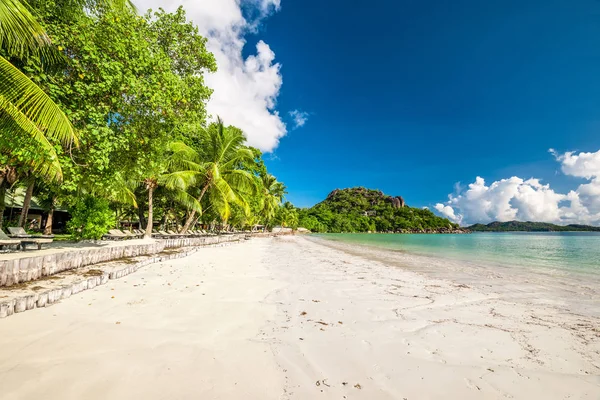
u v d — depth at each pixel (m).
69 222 10.26
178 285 5.70
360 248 21.59
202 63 11.81
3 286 4.40
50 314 3.65
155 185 14.34
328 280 7.11
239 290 5.53
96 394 2.06
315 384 2.39
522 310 4.84
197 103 11.01
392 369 2.69
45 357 2.54
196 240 15.75
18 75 4.69
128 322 3.51
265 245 22.16
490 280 7.85
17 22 4.76
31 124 5.01
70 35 6.51
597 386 2.50
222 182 16.94
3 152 6.59
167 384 2.24
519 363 2.89
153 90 7.52
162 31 10.65
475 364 2.84
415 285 6.80
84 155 7.71
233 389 2.24
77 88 6.55
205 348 2.90
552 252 19.30
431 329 3.78
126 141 7.60
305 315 4.18
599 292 6.40
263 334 3.38
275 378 2.44
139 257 8.70
